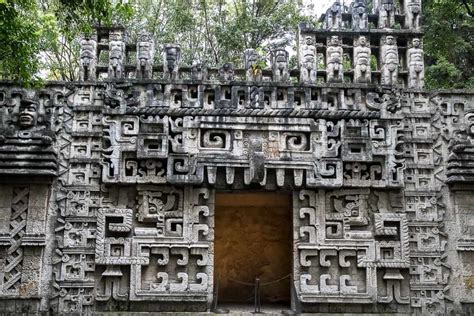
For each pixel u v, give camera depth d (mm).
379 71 12234
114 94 11477
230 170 11227
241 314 10828
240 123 11445
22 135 11203
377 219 11273
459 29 19469
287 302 14039
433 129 11938
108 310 10734
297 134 11531
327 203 11398
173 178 11039
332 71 11992
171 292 10773
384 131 11594
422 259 11266
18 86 11578
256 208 15086
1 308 10555
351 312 10984
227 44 20172
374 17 12711
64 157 11344
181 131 11344
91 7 10344
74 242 10953
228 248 14875
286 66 11984
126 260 10836
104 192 11234
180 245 10992
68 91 11625
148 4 20859
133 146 11211
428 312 11023
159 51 20078
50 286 10727
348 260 11172
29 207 11000
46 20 17703
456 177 11406
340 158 11367
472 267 11258
